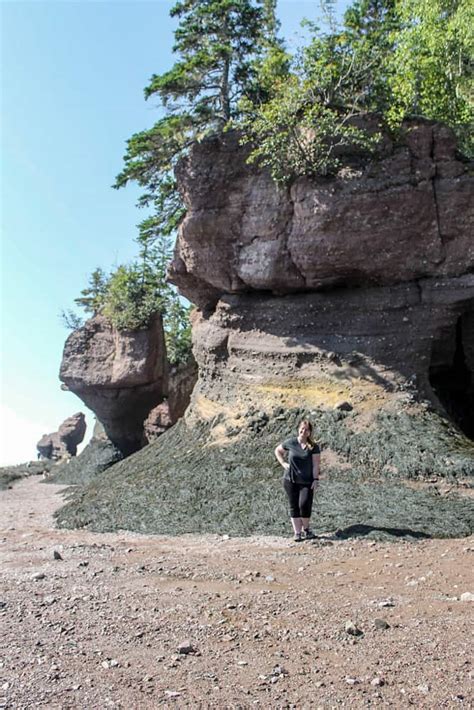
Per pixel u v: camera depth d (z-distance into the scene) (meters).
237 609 6.45
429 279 14.78
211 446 14.93
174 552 9.52
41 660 5.16
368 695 4.51
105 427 27.80
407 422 13.39
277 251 15.48
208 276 16.98
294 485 9.95
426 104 17.22
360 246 14.54
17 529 12.71
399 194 14.13
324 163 14.38
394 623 5.91
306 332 15.73
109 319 27.20
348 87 15.48
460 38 17.16
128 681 4.77
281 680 4.78
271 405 15.23
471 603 6.40
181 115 19.62
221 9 19.41
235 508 11.81
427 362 14.59
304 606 6.52
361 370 14.74
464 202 14.27
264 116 14.70
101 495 14.14
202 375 18.11
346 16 20.42
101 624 6.01
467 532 9.75
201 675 4.87
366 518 10.41
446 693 4.50
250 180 15.65
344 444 13.19
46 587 7.44
